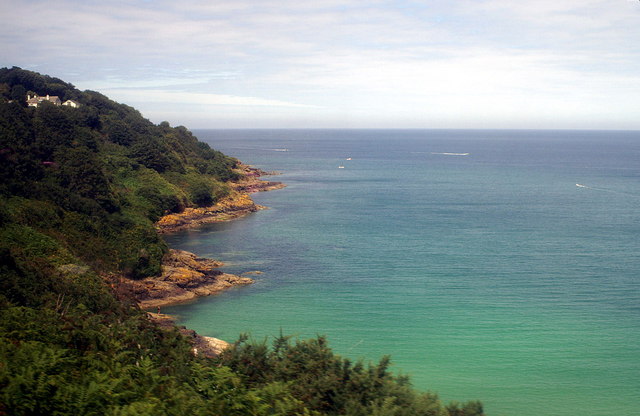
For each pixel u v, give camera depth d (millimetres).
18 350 13836
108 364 14891
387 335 42875
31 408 11016
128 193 86625
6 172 60594
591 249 71812
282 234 82500
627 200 120062
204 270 58406
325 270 61969
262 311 48781
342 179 164375
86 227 58375
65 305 35812
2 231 45812
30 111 88750
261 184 137750
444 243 75625
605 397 33344
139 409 11492
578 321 45656
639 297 51844
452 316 46938
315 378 14891
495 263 64625
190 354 19406
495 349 40062
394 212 103312
